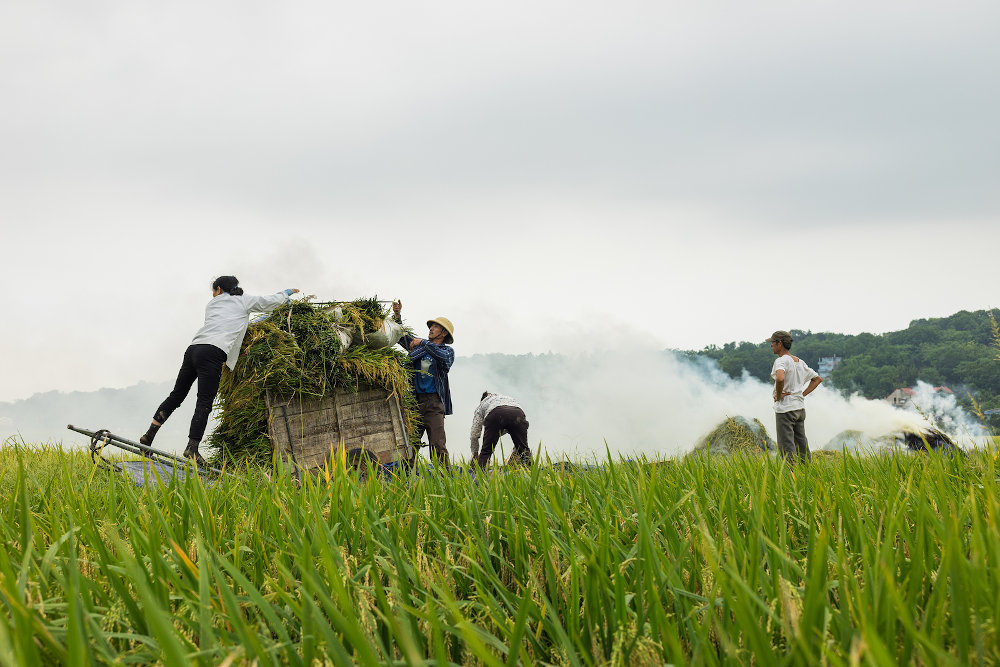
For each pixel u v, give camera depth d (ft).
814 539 5.71
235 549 5.71
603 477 10.70
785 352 34.45
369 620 4.21
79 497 8.61
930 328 559.79
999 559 3.99
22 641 3.03
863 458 14.37
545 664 4.13
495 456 11.06
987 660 3.45
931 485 7.67
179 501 8.30
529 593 3.59
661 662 3.90
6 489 11.18
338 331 24.67
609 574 5.25
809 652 2.92
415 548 6.53
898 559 5.21
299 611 4.10
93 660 3.80
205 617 3.55
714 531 6.66
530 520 7.20
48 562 5.09
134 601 4.68
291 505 7.59
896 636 3.97
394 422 25.88
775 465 12.82
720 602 4.49
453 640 4.59
